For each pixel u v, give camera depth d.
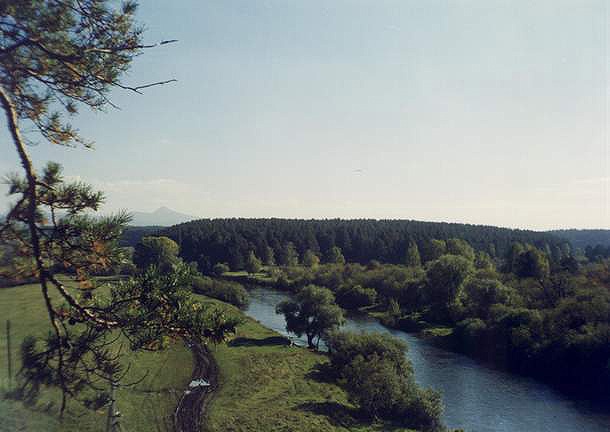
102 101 7.82
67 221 6.69
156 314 6.62
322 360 63.00
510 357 64.06
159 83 7.23
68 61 6.93
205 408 42.75
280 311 73.19
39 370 6.05
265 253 159.88
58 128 7.74
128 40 7.46
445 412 46.25
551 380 57.75
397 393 44.47
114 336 6.61
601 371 55.47
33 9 6.80
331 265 132.00
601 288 72.75
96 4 7.15
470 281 87.25
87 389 6.30
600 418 45.44
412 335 78.44
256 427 39.97
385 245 157.75
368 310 99.25
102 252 6.80
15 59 6.93
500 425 43.41
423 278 97.56
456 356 66.69
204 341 6.80
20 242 6.68
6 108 6.00
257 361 59.38
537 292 83.06
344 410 45.78
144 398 40.12
